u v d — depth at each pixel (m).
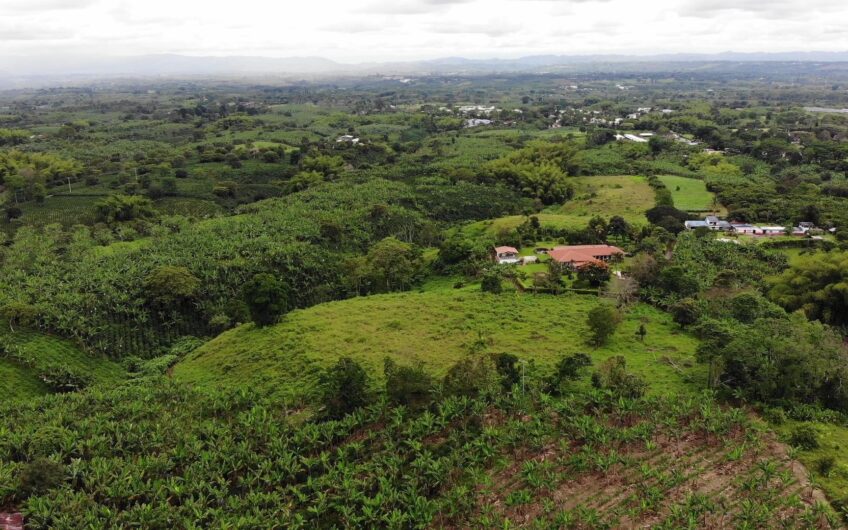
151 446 56.47
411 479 49.28
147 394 68.38
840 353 66.44
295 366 73.62
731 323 76.12
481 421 56.50
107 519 46.38
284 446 54.56
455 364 68.50
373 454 53.56
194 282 102.19
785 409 58.12
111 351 89.12
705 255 111.25
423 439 55.72
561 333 78.12
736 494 46.97
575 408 56.91
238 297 104.12
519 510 46.81
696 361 67.12
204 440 57.91
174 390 69.31
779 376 59.47
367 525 46.59
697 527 43.66
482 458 51.72
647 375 65.75
